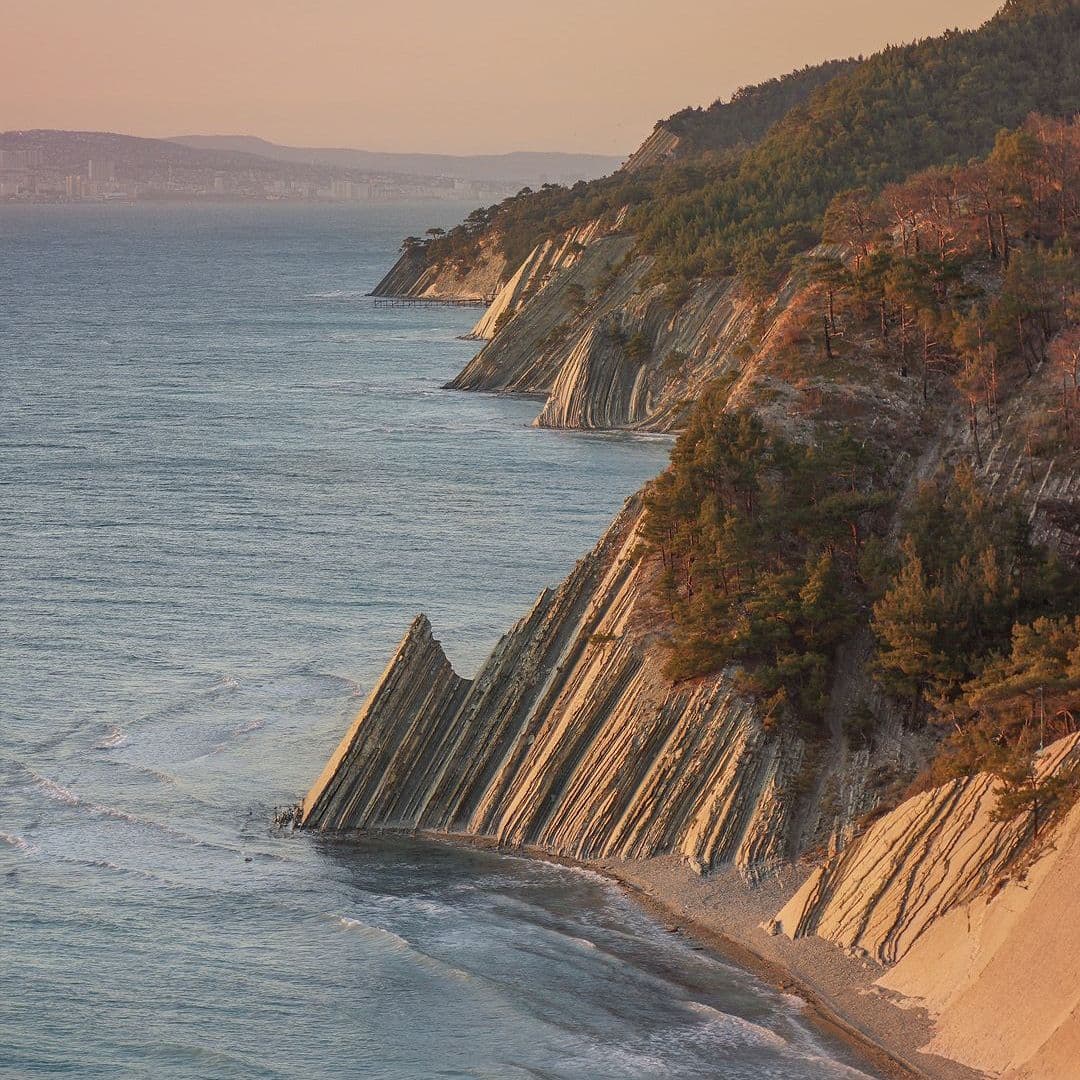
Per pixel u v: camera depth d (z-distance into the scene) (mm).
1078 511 93688
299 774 88688
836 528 91375
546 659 88438
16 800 84438
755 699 80688
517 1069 59750
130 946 69250
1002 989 60094
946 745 77938
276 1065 60500
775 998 65125
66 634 111938
